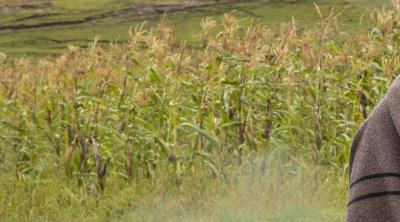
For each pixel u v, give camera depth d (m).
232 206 17.27
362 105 22.20
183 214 17.84
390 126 4.48
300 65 24.02
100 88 23.42
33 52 186.25
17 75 28.84
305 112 22.58
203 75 22.98
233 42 23.25
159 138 21.33
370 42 22.86
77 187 20.55
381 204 4.43
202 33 23.88
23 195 19.03
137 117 21.88
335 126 21.84
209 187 19.34
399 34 22.64
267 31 24.03
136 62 23.80
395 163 4.43
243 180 19.17
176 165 20.91
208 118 22.00
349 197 4.59
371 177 4.47
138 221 17.73
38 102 24.75
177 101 22.58
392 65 21.75
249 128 22.19
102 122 22.50
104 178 20.34
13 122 25.42
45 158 22.34
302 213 16.44
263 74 23.25
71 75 23.78
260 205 17.12
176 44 24.17
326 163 21.41
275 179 18.86
